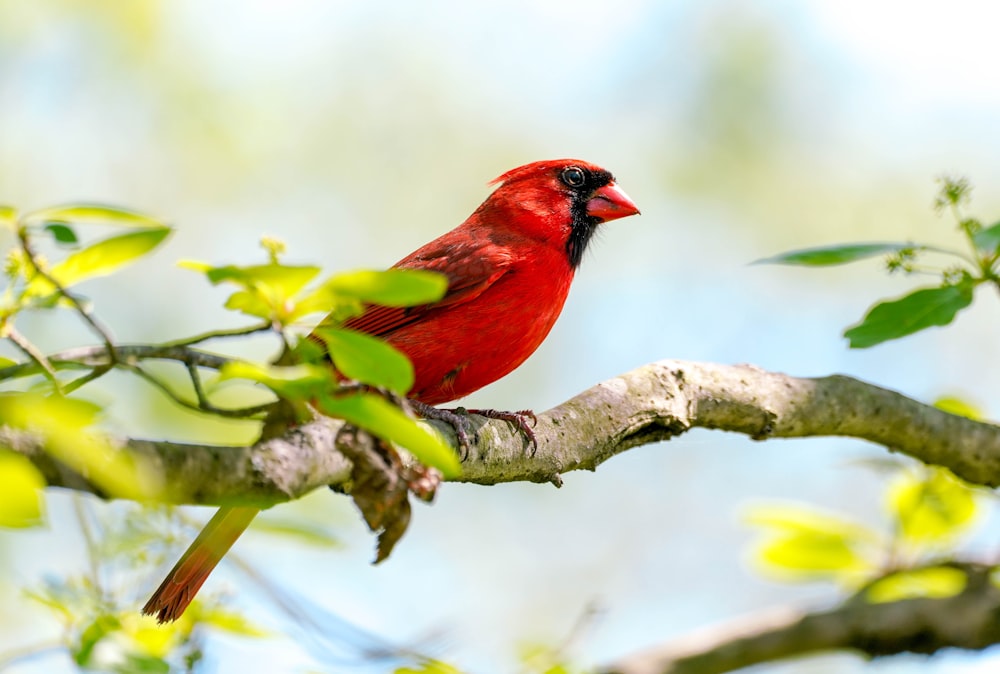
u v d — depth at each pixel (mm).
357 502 4680
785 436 7105
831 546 8570
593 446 6371
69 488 3838
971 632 8391
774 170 13719
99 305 12617
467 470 5891
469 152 13891
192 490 4180
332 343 4188
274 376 4129
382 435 4066
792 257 6012
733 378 6977
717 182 13766
